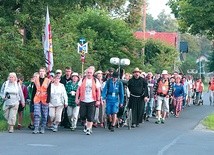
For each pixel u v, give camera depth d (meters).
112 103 22.19
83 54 28.62
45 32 26.20
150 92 28.50
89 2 28.31
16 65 25.95
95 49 40.47
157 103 27.31
